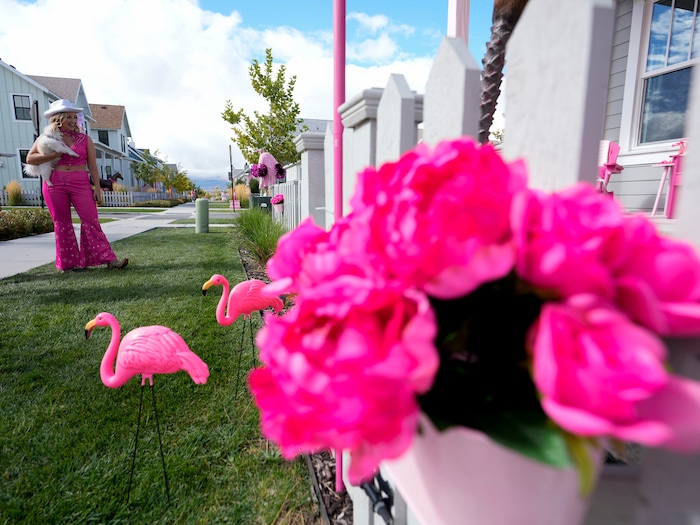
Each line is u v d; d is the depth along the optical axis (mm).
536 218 451
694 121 527
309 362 455
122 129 39688
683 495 537
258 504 1687
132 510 1645
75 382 2564
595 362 369
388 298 451
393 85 1158
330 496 1734
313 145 3965
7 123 25422
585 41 577
